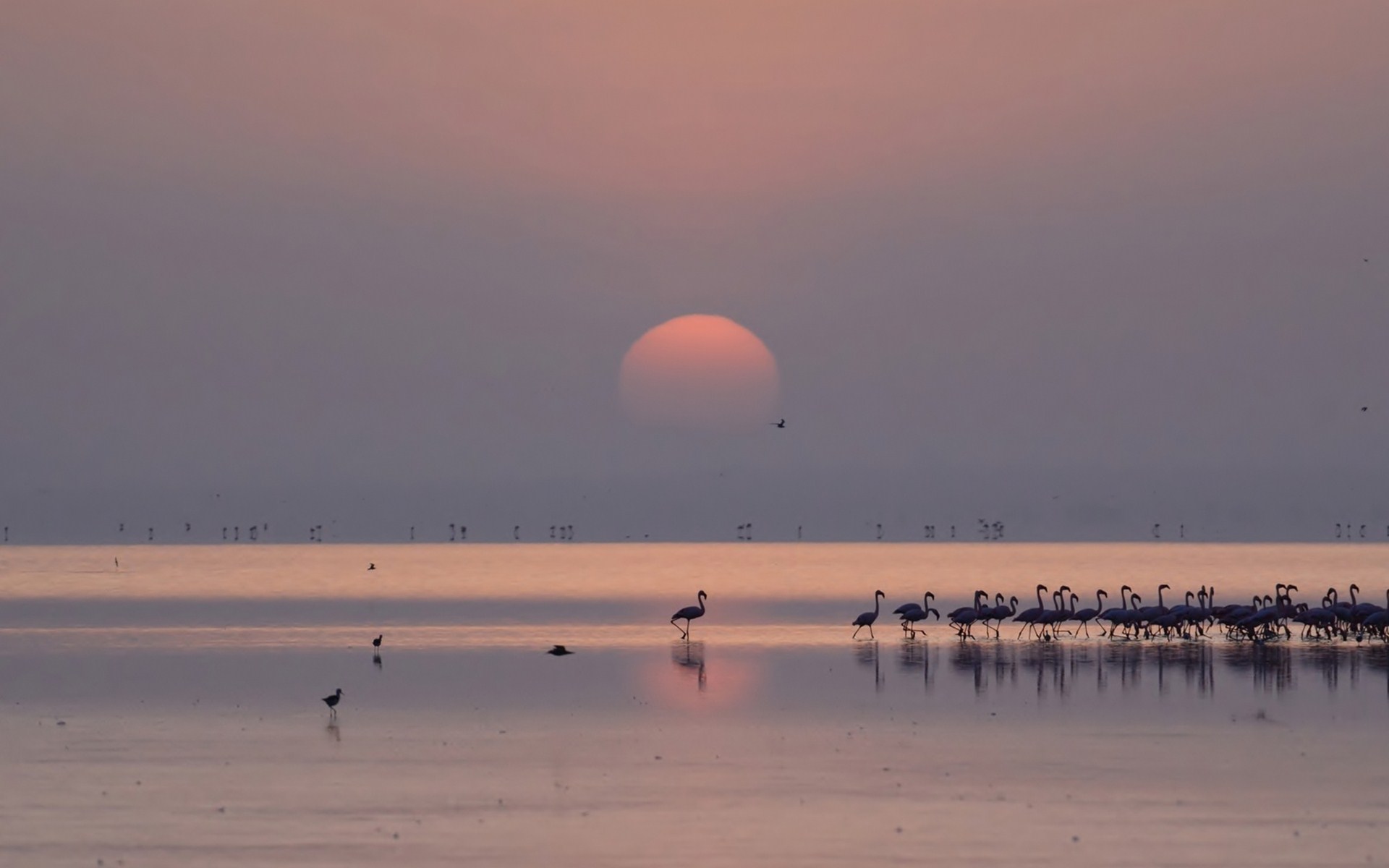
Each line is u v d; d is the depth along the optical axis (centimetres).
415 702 12912
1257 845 8006
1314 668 15075
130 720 11975
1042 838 8144
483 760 10288
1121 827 8375
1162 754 10388
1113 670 14975
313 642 18625
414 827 8419
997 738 11069
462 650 17338
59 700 13100
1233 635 18850
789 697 13138
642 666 15525
